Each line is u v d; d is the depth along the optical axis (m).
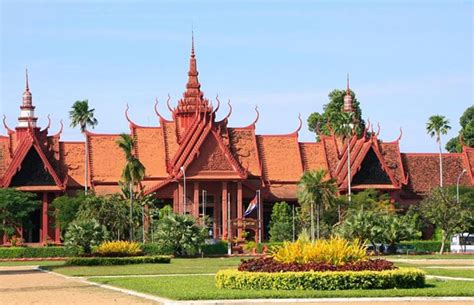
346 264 51.19
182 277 62.69
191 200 130.88
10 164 130.75
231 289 49.38
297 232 120.88
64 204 123.31
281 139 143.62
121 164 138.62
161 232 103.06
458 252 115.75
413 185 143.12
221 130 139.50
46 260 100.75
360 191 137.12
